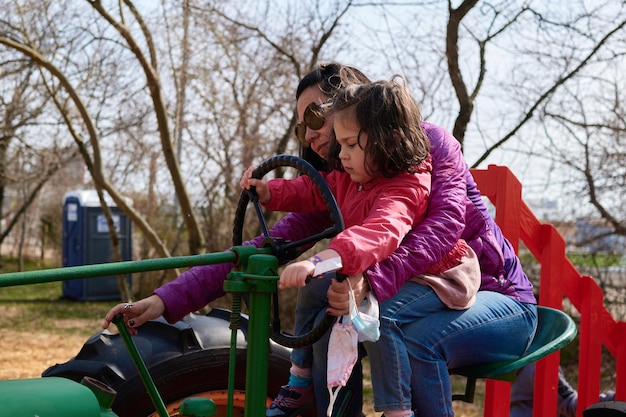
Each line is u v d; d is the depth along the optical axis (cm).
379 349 203
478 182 327
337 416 223
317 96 242
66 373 256
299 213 259
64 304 1280
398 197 204
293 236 254
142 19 589
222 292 233
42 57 583
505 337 220
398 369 202
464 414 618
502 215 317
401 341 205
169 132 595
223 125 802
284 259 203
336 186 238
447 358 211
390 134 200
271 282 186
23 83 952
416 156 204
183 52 702
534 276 812
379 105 201
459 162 222
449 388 208
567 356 810
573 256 780
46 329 1005
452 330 210
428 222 207
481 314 216
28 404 165
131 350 209
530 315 230
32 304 1270
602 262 775
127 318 218
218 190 902
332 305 191
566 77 591
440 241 205
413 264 200
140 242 1441
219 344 271
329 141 233
